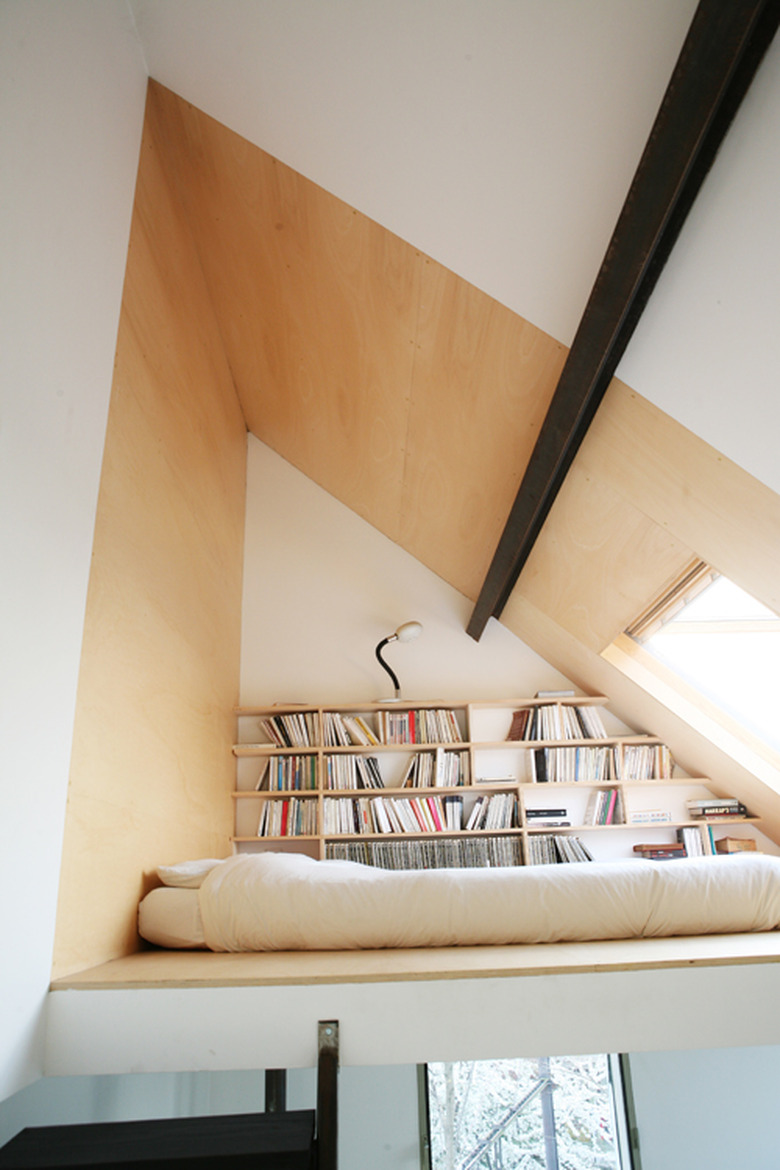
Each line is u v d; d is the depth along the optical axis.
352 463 4.56
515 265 2.25
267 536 5.27
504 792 4.68
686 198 1.68
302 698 4.91
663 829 4.58
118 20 2.71
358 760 4.61
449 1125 4.92
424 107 2.09
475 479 3.50
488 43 1.85
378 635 5.05
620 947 2.12
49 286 2.05
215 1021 1.83
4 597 1.75
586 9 1.64
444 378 2.99
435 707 4.79
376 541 5.26
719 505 2.40
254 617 5.07
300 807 4.50
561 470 2.84
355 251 2.81
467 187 2.18
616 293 1.94
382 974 1.85
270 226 3.20
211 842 3.94
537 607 4.17
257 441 5.52
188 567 3.65
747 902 2.30
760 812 4.42
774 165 1.48
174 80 2.96
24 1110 2.10
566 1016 1.83
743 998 1.86
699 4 1.40
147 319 3.06
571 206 1.99
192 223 3.73
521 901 2.28
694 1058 4.61
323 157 2.56
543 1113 5.04
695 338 1.93
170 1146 1.47
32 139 1.96
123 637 2.67
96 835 2.31
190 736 3.58
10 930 1.72
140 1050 1.83
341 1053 1.80
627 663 4.14
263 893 2.35
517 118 1.92
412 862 4.39
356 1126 4.46
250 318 4.05
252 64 2.51
